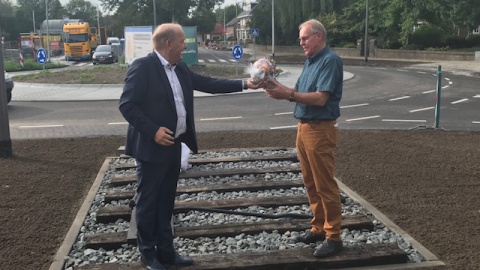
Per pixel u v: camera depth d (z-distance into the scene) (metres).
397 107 13.96
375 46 43.91
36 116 13.22
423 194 5.85
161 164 3.56
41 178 6.78
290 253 4.06
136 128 3.42
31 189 6.27
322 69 3.77
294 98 3.75
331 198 3.94
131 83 3.46
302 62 40.38
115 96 17.67
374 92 17.86
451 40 40.00
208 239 4.55
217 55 54.75
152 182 3.58
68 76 24.17
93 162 7.71
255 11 65.62
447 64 32.56
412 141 8.95
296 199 5.55
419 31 41.12
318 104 3.73
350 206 5.45
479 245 4.36
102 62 41.22
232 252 4.25
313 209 4.33
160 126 3.51
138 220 3.64
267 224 4.77
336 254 4.00
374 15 42.56
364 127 10.82
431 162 7.34
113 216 5.10
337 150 8.23
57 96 17.80
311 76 3.86
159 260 3.88
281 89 3.76
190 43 26.36
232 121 11.95
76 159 7.91
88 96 17.73
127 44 23.05
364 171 6.89
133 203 5.25
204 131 10.52
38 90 19.80
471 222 4.93
